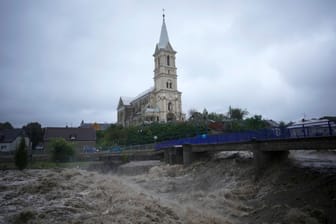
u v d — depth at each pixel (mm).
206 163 35375
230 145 30875
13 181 26609
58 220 13055
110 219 13359
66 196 18312
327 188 17641
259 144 26297
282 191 19719
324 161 26766
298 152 38594
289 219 14859
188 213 16453
